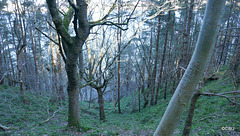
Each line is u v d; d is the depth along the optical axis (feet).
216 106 30.60
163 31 63.87
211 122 25.58
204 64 5.00
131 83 64.39
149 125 33.96
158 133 5.72
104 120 40.50
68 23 21.42
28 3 26.12
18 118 28.22
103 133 21.88
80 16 18.81
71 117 23.36
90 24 20.51
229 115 25.40
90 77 31.91
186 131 13.47
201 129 23.62
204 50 4.88
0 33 58.34
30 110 35.35
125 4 20.30
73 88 22.70
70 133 21.66
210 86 43.34
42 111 36.81
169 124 5.47
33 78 49.34
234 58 31.73
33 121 29.09
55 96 46.26
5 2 49.11
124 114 55.67
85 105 62.69
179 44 55.98
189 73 5.17
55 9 16.44
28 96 42.01
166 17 55.36
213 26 4.68
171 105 5.50
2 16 63.57
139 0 19.20
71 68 20.74
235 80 27.81
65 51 20.92
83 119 37.81
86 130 23.36
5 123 25.55
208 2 4.79
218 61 59.21
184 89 5.23
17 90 47.96
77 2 18.94
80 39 19.33
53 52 47.06
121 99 97.50
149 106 54.65
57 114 37.68
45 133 22.17
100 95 41.37
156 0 23.59
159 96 61.00
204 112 30.14
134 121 42.29
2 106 32.81
